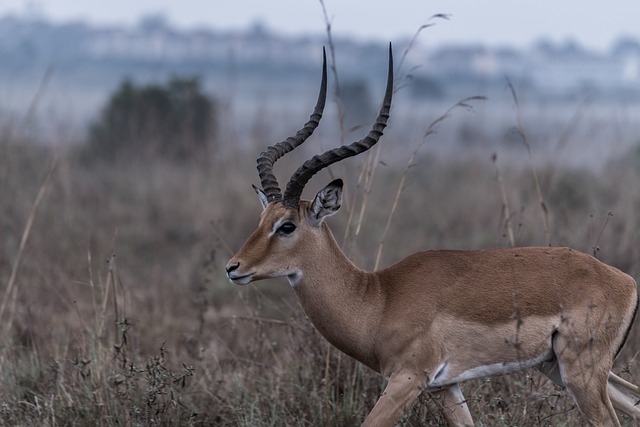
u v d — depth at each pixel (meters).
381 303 11.07
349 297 11.15
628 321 10.83
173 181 29.72
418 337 10.77
